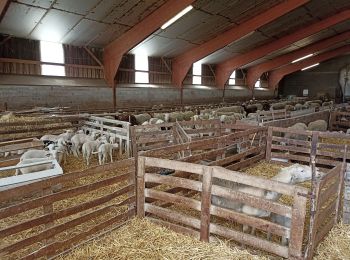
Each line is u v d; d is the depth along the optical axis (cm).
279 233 262
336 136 544
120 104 1397
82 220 304
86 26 1052
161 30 1212
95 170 310
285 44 1700
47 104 1121
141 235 320
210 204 301
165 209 338
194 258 277
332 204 317
